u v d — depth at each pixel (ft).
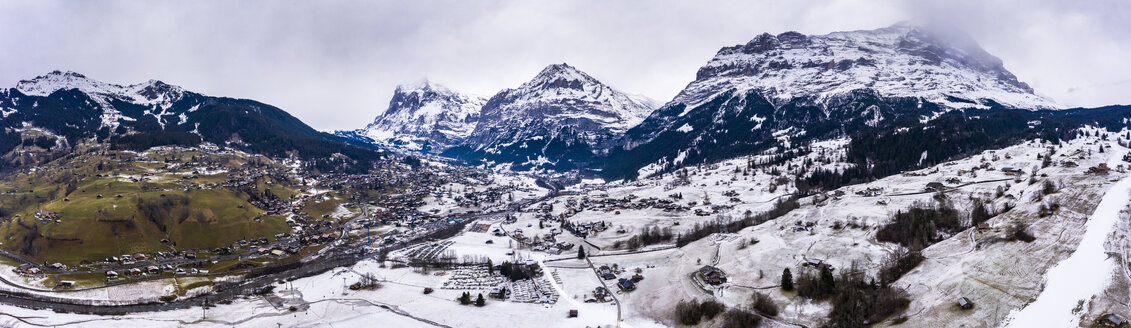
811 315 577.02
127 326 644.69
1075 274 515.50
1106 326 445.78
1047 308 486.38
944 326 507.30
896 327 523.70
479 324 649.61
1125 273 497.46
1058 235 585.63
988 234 633.61
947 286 558.56
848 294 580.30
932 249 645.10
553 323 641.40
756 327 574.56
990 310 507.71
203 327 651.66
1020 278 536.01
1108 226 572.10
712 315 609.01
